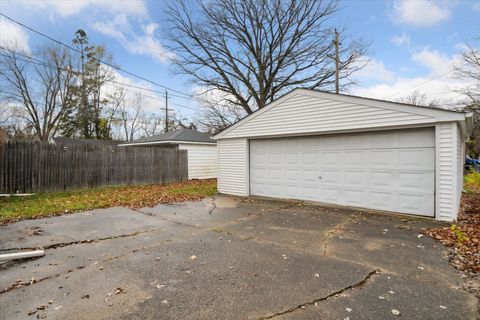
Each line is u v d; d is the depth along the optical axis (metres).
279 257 4.00
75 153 10.93
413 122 6.30
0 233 5.30
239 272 3.49
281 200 8.97
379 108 6.80
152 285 3.16
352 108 7.25
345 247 4.41
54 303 2.78
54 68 25.19
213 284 3.17
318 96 7.91
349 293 2.93
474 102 15.70
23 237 5.05
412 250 4.25
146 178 13.48
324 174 8.12
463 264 3.67
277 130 8.95
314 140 8.31
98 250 4.37
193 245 4.59
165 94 24.81
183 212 7.33
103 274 3.47
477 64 14.62
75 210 7.45
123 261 3.90
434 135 6.23
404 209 6.68
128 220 6.43
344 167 7.70
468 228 5.36
